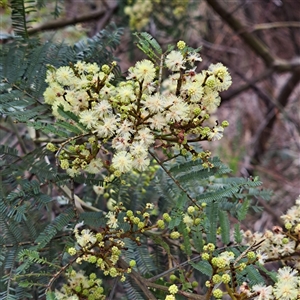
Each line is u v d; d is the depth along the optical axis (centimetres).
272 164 63
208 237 22
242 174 52
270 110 64
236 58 72
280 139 69
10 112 22
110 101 19
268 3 71
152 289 22
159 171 26
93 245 20
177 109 19
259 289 17
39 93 24
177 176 23
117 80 26
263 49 59
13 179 23
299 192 56
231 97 61
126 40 47
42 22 44
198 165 22
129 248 23
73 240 22
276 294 18
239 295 18
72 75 20
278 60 60
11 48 25
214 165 21
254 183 22
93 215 22
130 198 26
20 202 22
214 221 22
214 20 62
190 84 19
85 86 20
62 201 26
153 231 26
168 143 21
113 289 22
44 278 22
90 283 21
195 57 20
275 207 53
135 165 19
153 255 25
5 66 24
